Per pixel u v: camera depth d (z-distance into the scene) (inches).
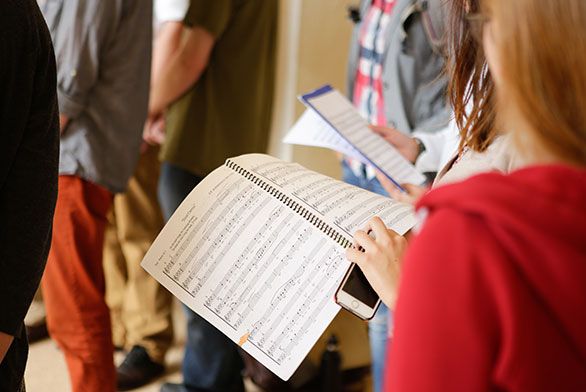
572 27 32.9
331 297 55.7
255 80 110.8
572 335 32.3
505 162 49.1
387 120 95.5
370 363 117.1
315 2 112.8
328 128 86.2
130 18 97.6
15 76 48.1
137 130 100.7
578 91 33.3
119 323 127.3
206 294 57.3
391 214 57.7
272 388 114.1
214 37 107.0
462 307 32.3
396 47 93.1
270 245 57.5
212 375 113.2
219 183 60.1
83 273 99.2
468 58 51.8
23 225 50.6
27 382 118.0
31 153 50.7
